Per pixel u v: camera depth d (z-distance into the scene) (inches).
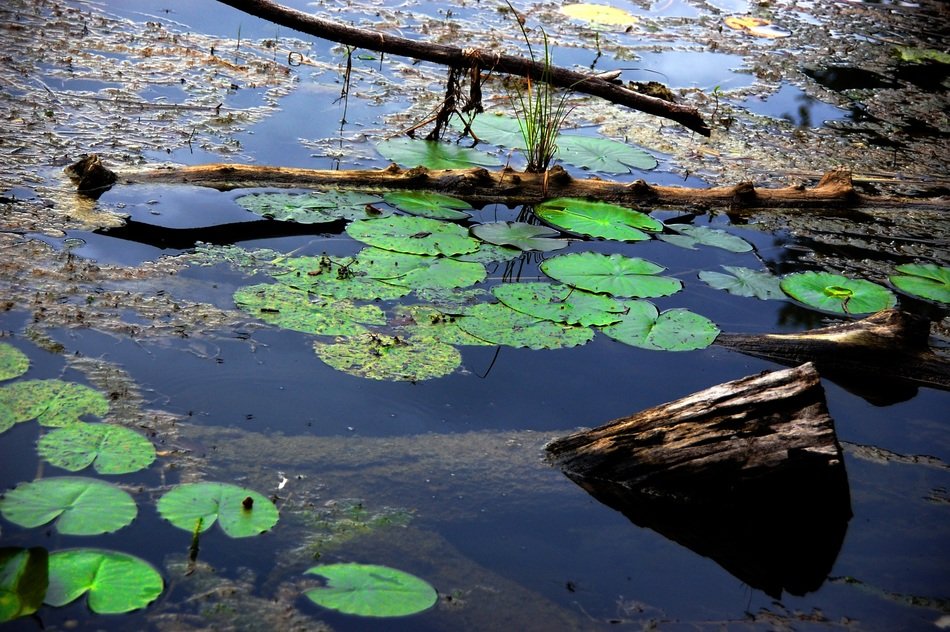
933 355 152.8
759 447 116.3
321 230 174.9
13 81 216.4
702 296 170.4
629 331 151.7
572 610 99.4
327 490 111.1
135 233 165.0
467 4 318.7
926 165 243.0
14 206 166.7
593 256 173.8
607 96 218.5
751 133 252.4
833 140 253.1
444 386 133.0
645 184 206.1
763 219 207.9
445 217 185.8
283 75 249.1
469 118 235.6
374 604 93.1
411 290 158.1
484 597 99.3
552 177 202.8
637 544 111.0
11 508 97.9
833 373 150.8
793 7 373.7
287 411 123.2
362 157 208.4
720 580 107.0
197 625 90.0
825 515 118.9
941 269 186.9
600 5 338.3
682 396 136.9
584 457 121.0
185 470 110.4
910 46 339.0
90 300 142.3
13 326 132.8
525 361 141.6
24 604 87.9
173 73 238.1
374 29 277.6
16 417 112.9
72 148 191.0
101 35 253.8
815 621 101.6
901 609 104.5
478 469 117.9
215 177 186.7
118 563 94.0
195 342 135.8
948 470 128.6
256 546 101.1
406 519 108.7
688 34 325.1
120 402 120.3
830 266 187.2
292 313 145.2
